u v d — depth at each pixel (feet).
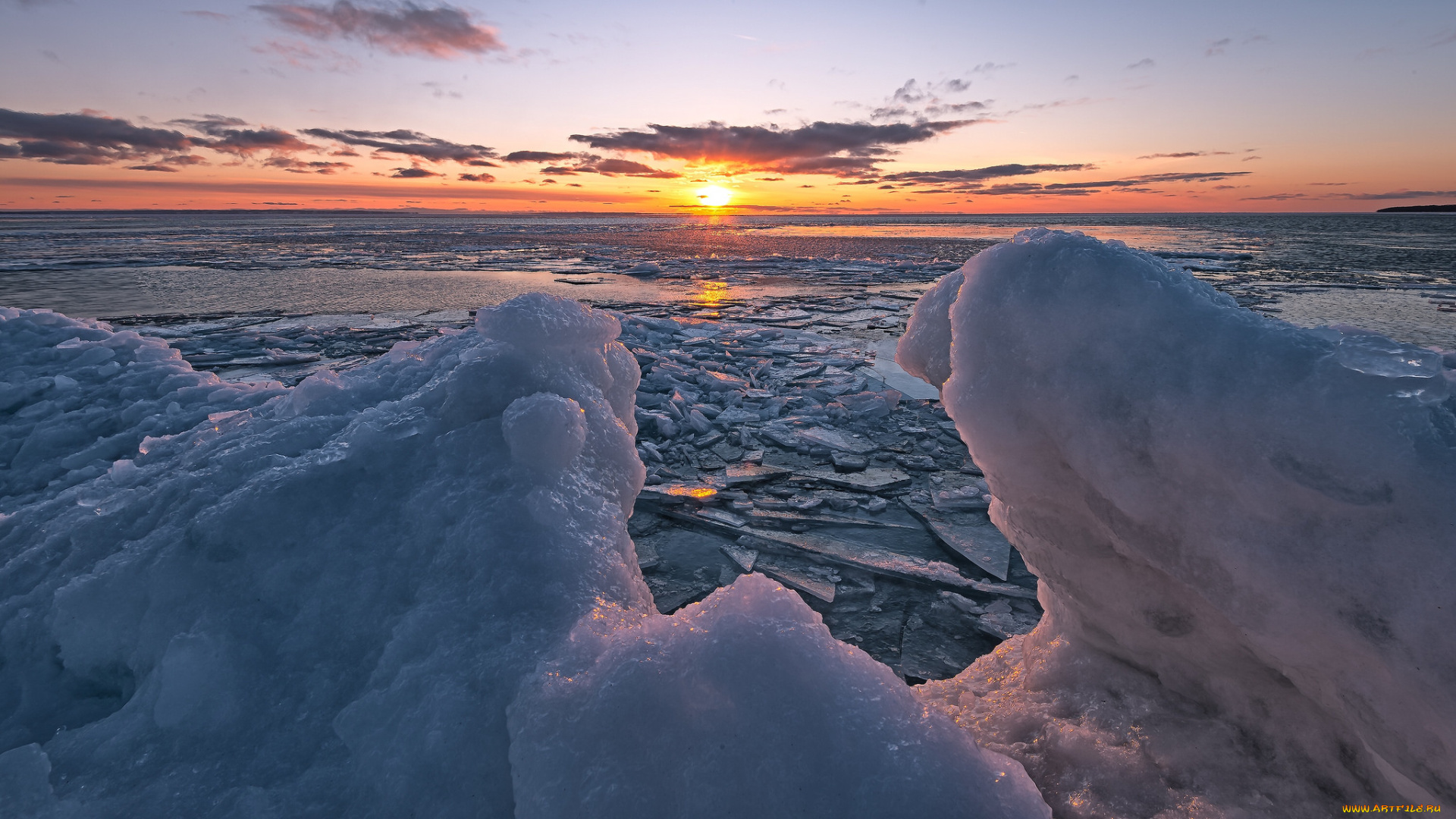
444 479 5.17
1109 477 3.76
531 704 3.50
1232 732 4.11
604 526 5.16
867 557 12.80
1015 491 4.57
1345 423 2.99
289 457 5.73
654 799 3.11
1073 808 3.92
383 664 4.09
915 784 3.01
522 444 5.19
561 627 4.16
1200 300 3.66
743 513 15.12
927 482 17.17
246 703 4.09
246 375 28.45
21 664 4.76
